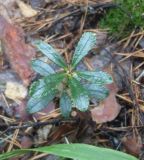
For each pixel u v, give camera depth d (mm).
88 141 406
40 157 396
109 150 306
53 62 409
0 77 441
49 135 409
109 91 412
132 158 304
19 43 460
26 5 498
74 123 411
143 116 418
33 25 482
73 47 464
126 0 476
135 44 464
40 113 420
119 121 416
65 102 371
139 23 469
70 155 300
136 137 405
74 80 364
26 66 445
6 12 483
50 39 471
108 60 450
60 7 496
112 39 468
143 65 451
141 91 434
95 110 409
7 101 429
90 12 483
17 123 416
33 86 362
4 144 407
